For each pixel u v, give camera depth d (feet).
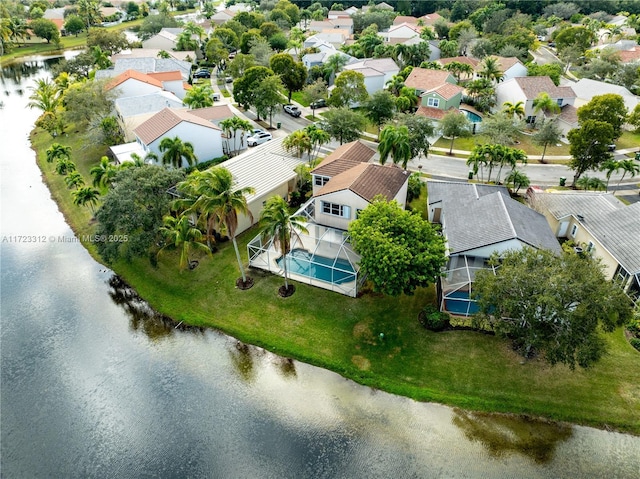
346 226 131.75
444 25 458.91
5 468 80.69
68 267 136.67
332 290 117.29
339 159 149.07
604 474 76.84
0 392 95.91
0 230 154.81
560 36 365.20
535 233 113.09
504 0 509.76
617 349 98.37
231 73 311.68
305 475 77.41
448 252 112.27
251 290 119.65
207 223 125.49
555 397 89.30
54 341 109.50
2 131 248.32
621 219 120.37
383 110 214.07
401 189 138.10
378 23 488.44
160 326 112.68
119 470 79.77
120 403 92.53
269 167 160.56
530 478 76.23
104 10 604.90
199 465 79.92
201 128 183.42
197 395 93.66
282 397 92.27
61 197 174.81
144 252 122.52
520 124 203.82
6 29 422.82
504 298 86.43
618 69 296.92
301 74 277.23
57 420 89.40
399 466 78.43
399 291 99.19
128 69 271.69
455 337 102.06
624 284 107.76
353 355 100.32
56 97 278.87
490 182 175.63
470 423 85.71
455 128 200.54
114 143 210.59
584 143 157.79
